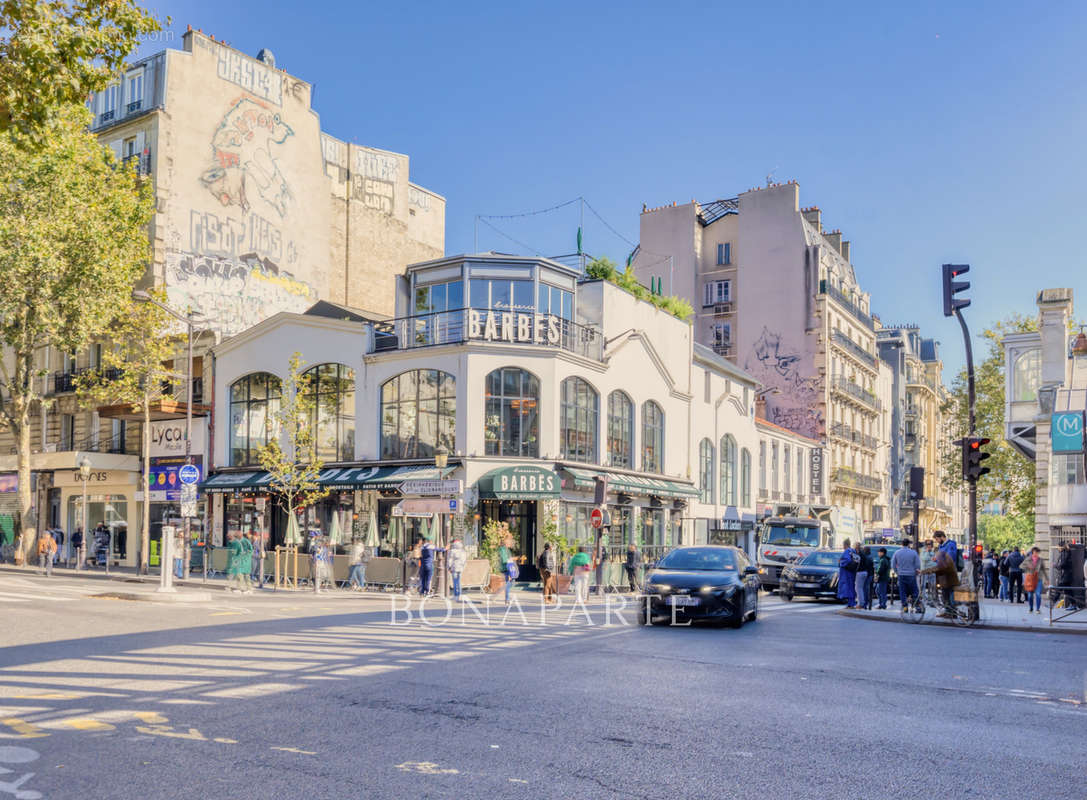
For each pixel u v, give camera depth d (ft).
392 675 32.12
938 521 286.05
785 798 18.35
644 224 201.77
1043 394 93.61
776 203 190.08
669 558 59.21
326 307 122.72
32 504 137.80
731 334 192.44
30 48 36.94
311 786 18.45
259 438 115.34
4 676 30.94
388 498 102.94
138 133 125.29
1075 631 57.06
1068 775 20.57
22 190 104.78
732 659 38.50
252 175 133.59
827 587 84.17
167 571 71.51
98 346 131.75
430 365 102.53
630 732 23.79
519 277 104.78
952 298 72.95
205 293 126.41
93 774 19.15
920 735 24.31
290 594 83.46
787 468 171.53
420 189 162.30
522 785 18.76
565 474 102.68
